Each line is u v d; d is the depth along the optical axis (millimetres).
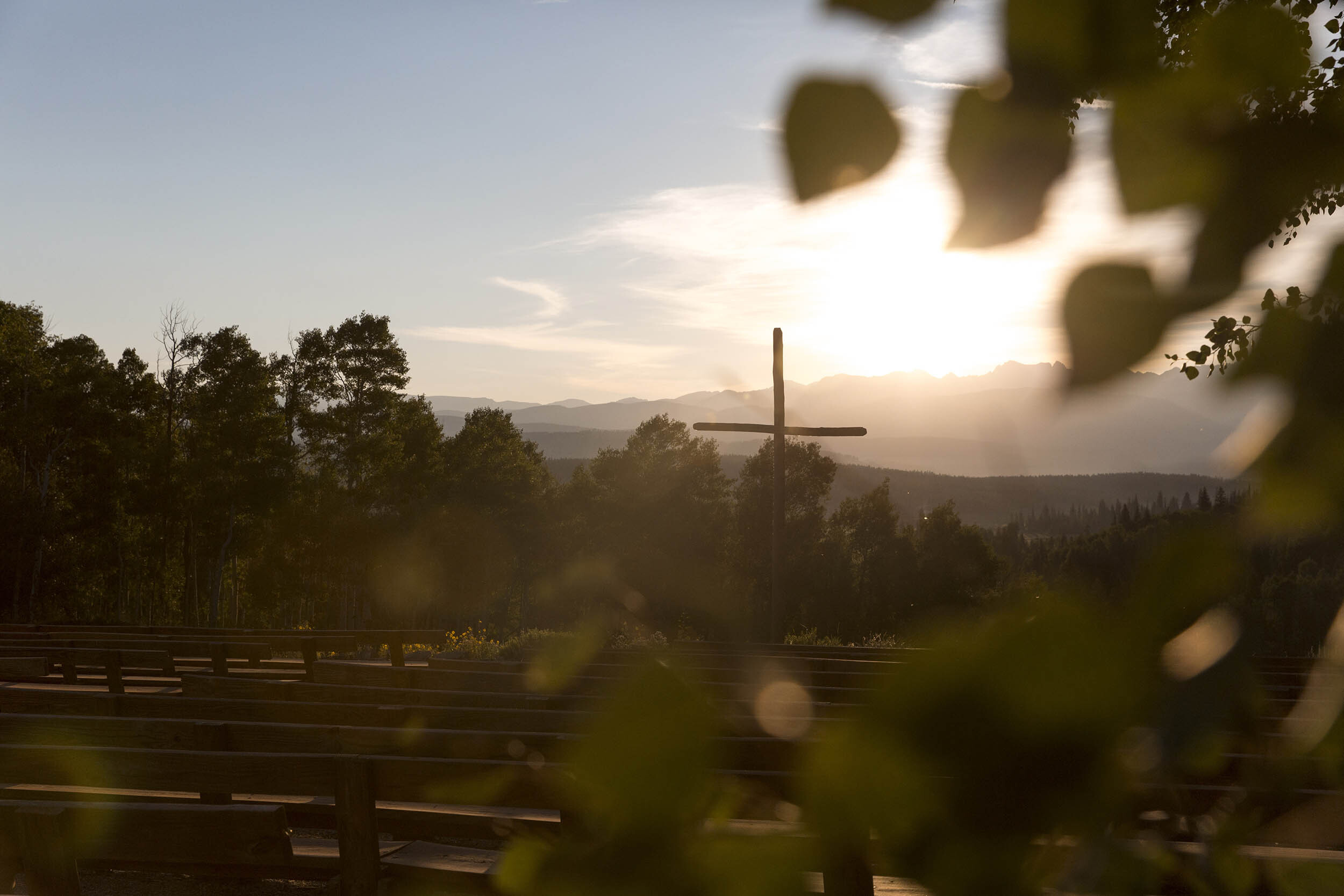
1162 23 302
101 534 48938
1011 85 306
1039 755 275
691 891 363
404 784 3377
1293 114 301
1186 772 268
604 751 386
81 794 4328
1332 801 330
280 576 53344
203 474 47656
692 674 390
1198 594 276
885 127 310
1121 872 302
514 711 4238
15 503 43062
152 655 8336
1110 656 265
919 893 301
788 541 46125
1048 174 304
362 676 6773
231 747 4012
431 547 57188
